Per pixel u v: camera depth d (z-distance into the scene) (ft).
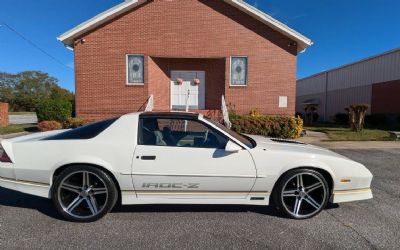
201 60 46.26
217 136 12.62
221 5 43.06
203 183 12.08
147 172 11.84
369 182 12.85
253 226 11.57
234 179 12.10
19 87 269.64
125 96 42.88
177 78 46.88
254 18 43.34
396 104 69.05
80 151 11.80
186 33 42.88
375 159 26.14
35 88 271.69
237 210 13.25
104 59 42.39
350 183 12.59
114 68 42.57
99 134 12.21
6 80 266.16
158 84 45.19
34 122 84.28
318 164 12.28
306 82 119.24
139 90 42.88
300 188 12.43
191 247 9.84
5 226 11.36
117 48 42.34
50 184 11.93
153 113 13.10
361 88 82.84
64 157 11.76
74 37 41.86
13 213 12.67
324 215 12.80
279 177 12.31
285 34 43.47
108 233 10.84
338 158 12.67
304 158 12.30
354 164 12.71
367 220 12.26
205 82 46.93
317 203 12.51
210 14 42.98
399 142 37.70
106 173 11.89
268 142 13.91
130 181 11.89
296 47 43.75
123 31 42.27
